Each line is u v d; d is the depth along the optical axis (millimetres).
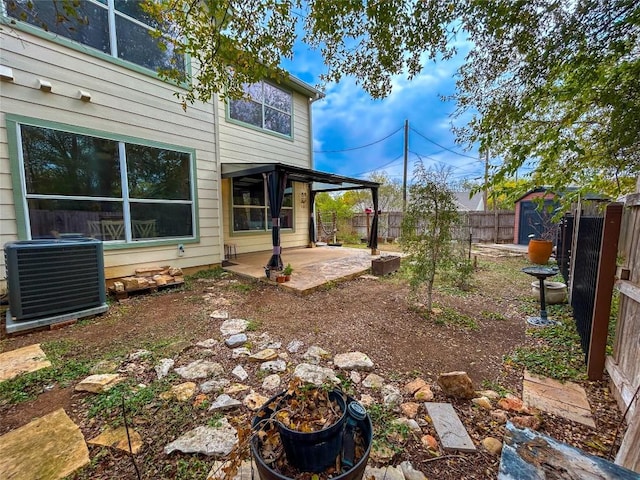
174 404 1929
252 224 7727
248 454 1283
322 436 1172
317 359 2582
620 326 2131
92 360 2500
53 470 1426
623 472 1028
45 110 3869
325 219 13836
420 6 2352
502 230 12555
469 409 1945
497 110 2848
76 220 4211
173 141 5312
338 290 4883
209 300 4250
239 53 2877
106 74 4414
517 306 4168
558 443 1176
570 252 4520
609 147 2930
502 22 2207
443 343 2975
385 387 2176
